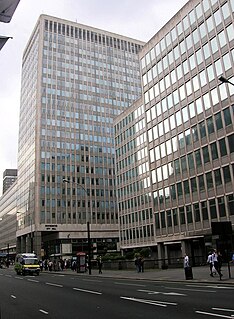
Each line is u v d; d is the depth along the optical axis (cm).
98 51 11781
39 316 1077
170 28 5041
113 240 10038
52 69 10700
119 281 2588
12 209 13800
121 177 7906
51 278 3422
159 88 5238
